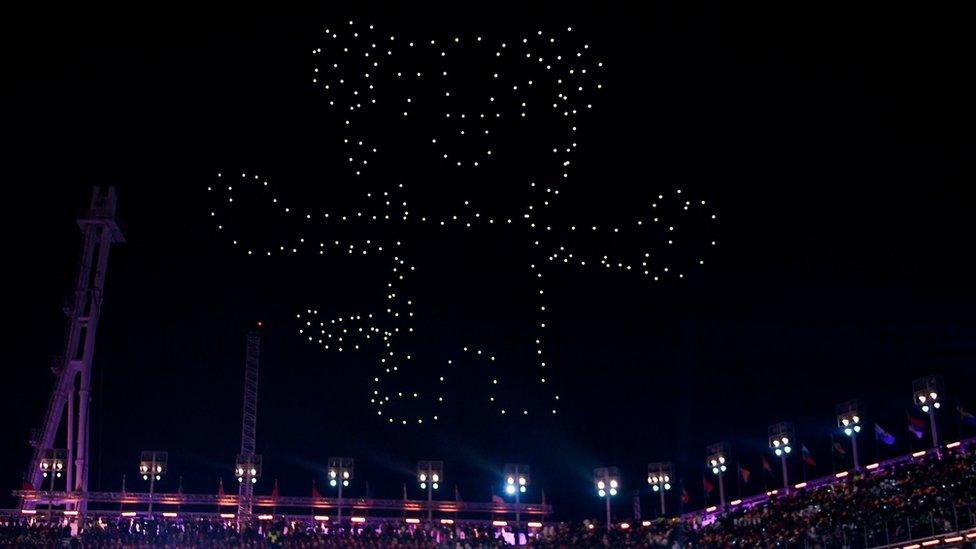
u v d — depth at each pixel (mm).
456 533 80625
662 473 90250
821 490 74812
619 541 76562
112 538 76625
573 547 76875
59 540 74875
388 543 78188
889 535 64750
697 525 78312
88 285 87250
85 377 85312
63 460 82750
